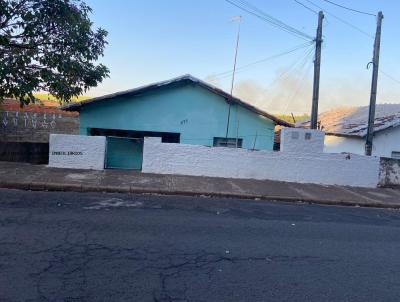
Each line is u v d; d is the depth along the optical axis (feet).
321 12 55.52
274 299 15.71
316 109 56.08
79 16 42.55
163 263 18.69
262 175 48.03
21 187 34.40
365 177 50.52
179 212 29.50
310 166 49.06
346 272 19.51
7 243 19.83
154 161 45.96
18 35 41.19
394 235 28.07
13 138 81.25
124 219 26.04
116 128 57.47
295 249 22.61
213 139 59.47
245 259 20.17
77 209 27.86
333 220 31.50
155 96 57.98
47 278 16.03
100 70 45.06
